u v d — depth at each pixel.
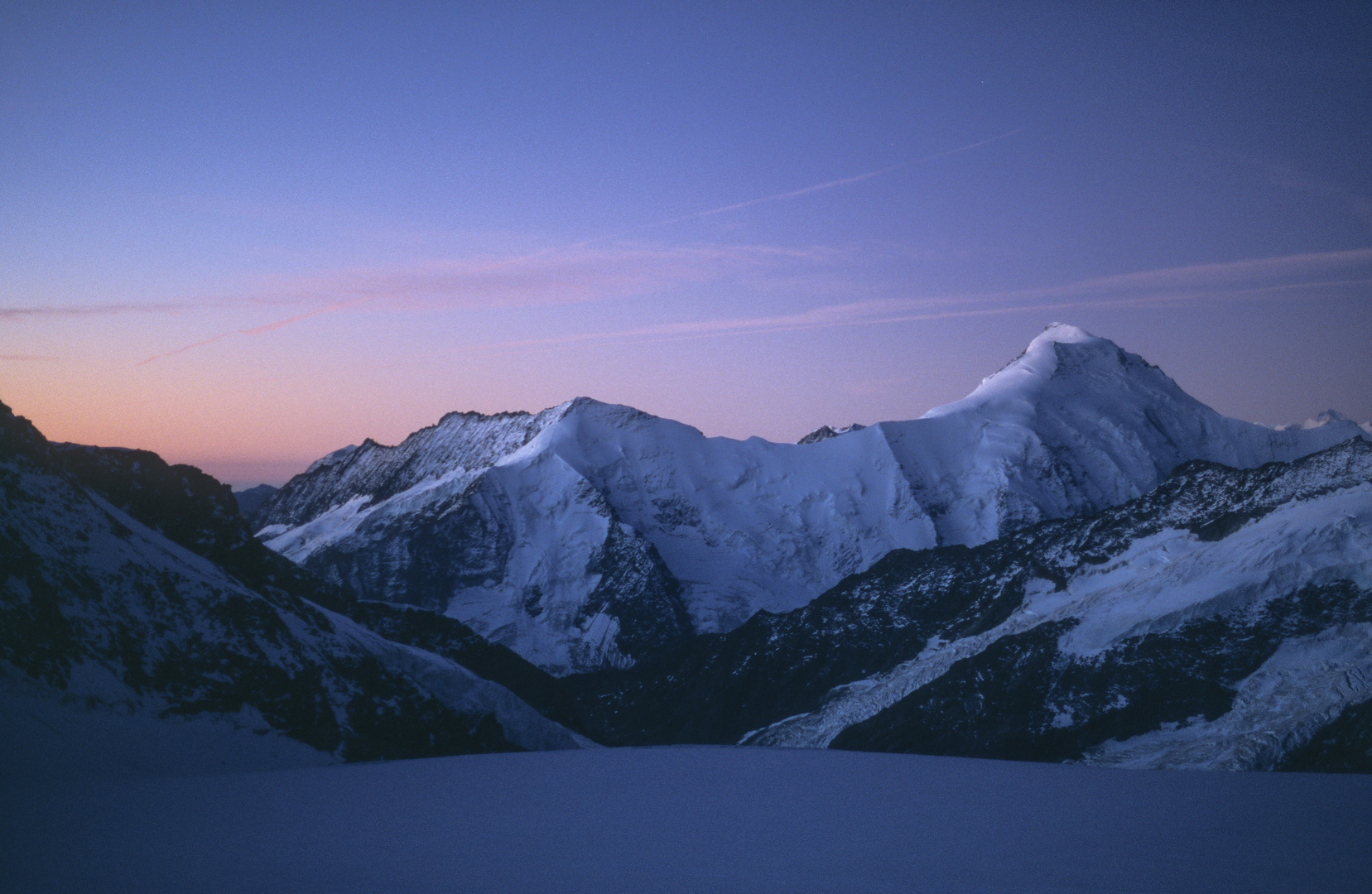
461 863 37.72
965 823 45.91
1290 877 34.59
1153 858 37.81
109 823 45.84
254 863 37.69
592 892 33.28
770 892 32.97
